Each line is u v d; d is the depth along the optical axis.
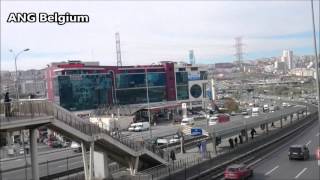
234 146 69.44
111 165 51.34
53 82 121.38
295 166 53.34
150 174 43.72
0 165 63.00
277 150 69.75
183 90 156.00
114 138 44.34
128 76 138.25
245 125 76.50
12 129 33.59
